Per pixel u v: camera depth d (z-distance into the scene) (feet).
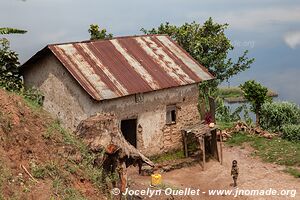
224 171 64.90
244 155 71.92
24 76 71.72
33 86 70.18
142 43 75.92
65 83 64.39
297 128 78.33
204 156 66.23
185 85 70.49
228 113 102.99
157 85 66.74
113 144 39.83
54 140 39.60
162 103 68.49
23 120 38.75
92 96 59.31
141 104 65.82
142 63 70.44
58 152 38.55
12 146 35.35
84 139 43.19
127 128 67.87
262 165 67.10
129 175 60.34
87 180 37.83
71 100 63.87
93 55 67.56
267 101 89.76
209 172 64.95
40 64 68.08
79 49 67.56
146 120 66.85
